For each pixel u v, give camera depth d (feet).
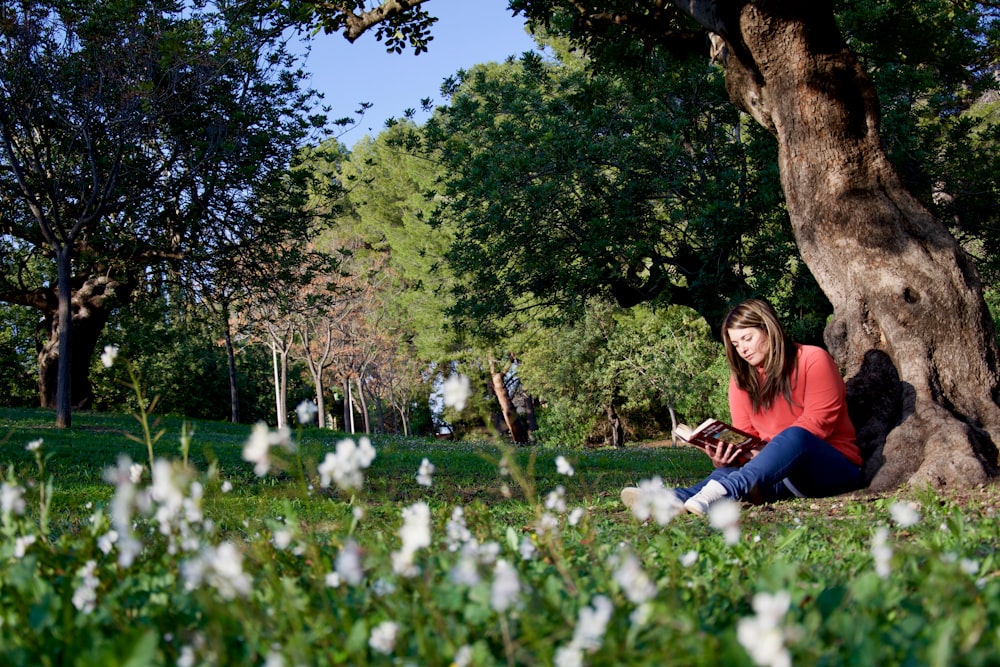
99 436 45.29
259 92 60.49
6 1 46.80
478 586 5.40
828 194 24.38
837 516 15.19
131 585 6.63
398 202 145.18
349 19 36.47
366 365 139.33
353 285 126.62
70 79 49.85
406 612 5.57
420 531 5.30
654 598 5.56
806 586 6.90
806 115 24.71
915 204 23.93
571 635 5.10
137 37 49.19
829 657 4.66
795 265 57.62
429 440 63.31
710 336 114.73
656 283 59.57
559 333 123.95
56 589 6.49
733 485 16.19
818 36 24.49
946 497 17.63
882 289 22.97
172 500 5.84
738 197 54.90
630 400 121.49
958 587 5.59
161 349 118.73
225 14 50.67
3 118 48.32
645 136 57.88
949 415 20.72
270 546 7.75
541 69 66.33
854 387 22.70
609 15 37.01
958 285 22.45
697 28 38.14
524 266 62.64
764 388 17.97
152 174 59.47
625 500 15.70
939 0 51.67
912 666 4.22
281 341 120.88
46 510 7.75
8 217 64.75
